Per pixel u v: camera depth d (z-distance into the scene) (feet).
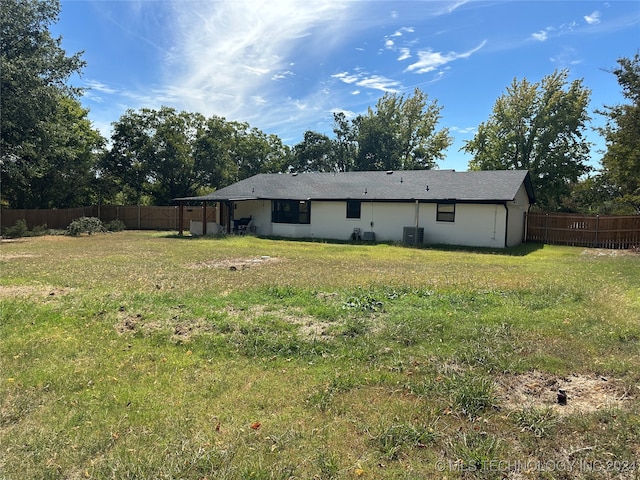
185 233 81.25
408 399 11.01
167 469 7.92
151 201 120.16
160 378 12.51
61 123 75.31
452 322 17.70
